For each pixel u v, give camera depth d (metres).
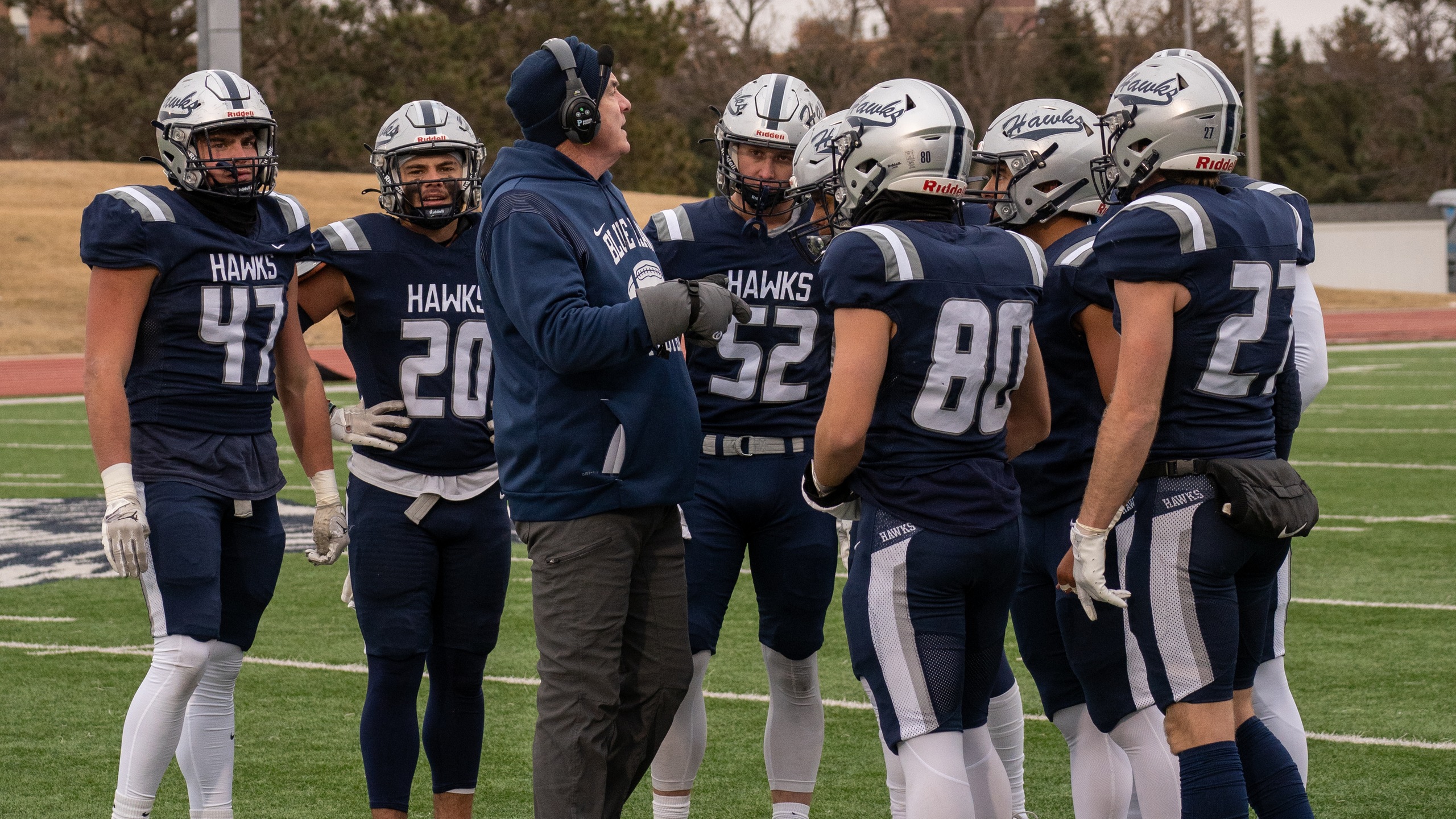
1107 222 11.08
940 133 11.02
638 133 143.62
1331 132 198.62
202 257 13.28
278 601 26.28
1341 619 23.47
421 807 15.97
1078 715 13.14
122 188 13.30
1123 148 11.55
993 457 11.33
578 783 11.12
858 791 16.14
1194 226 10.66
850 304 10.70
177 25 146.00
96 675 21.09
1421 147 193.88
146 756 12.84
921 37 195.62
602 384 11.09
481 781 16.61
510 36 142.75
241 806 15.61
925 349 10.77
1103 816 12.96
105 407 12.73
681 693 11.91
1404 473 39.25
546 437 11.16
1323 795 15.51
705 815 15.37
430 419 13.84
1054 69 194.25
